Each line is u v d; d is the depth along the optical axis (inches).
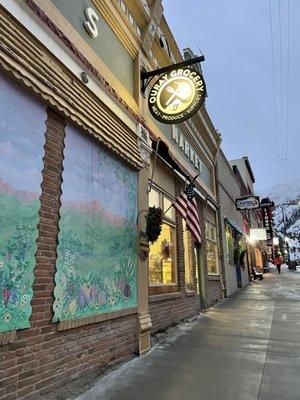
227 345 289.1
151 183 315.6
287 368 230.7
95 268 219.8
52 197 186.1
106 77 265.9
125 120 285.4
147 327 273.3
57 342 179.8
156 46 383.9
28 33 180.2
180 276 391.5
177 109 308.8
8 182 157.5
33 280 166.1
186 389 195.9
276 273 1572.3
